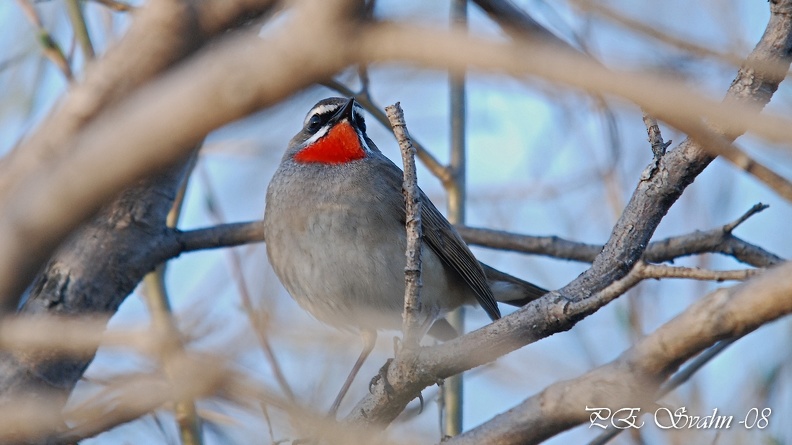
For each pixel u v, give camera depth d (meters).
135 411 7.17
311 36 3.39
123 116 3.60
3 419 6.79
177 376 5.75
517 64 3.55
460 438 6.94
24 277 3.82
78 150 3.63
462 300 13.01
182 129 3.45
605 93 3.63
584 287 7.86
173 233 10.65
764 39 7.31
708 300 5.74
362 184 11.59
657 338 6.03
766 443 10.16
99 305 9.93
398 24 3.50
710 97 3.93
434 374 8.03
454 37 3.50
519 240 12.20
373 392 8.53
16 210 3.69
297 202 11.60
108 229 10.03
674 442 10.59
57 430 7.22
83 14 10.76
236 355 6.58
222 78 3.38
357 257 11.43
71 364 9.09
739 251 11.29
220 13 4.09
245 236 11.11
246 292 10.69
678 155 7.95
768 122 3.67
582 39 9.45
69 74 10.06
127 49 4.05
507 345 7.72
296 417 6.56
